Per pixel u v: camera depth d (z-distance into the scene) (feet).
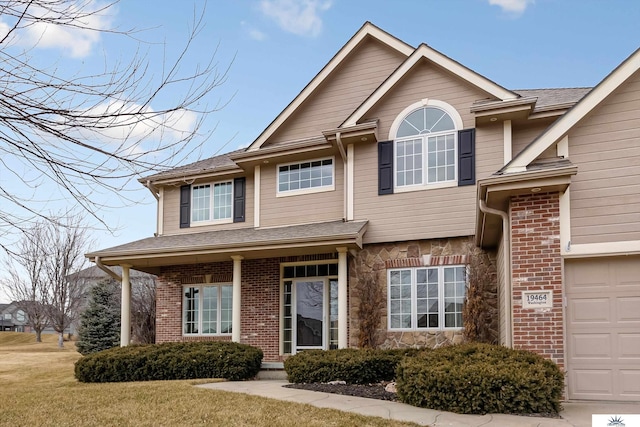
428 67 46.01
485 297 41.09
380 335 44.09
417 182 45.01
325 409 27.07
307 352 40.45
